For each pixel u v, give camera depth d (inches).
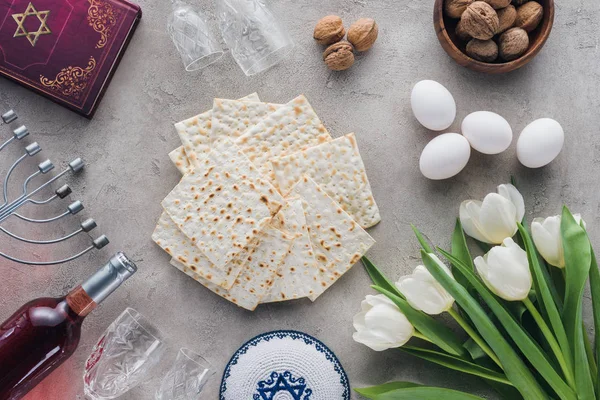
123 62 37.1
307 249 35.8
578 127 37.4
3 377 33.0
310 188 35.8
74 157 37.1
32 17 35.5
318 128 36.3
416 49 37.5
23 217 35.0
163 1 37.2
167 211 35.6
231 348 36.9
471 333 33.4
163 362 37.1
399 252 37.2
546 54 37.4
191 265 35.8
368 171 37.4
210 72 37.3
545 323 33.2
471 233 35.5
